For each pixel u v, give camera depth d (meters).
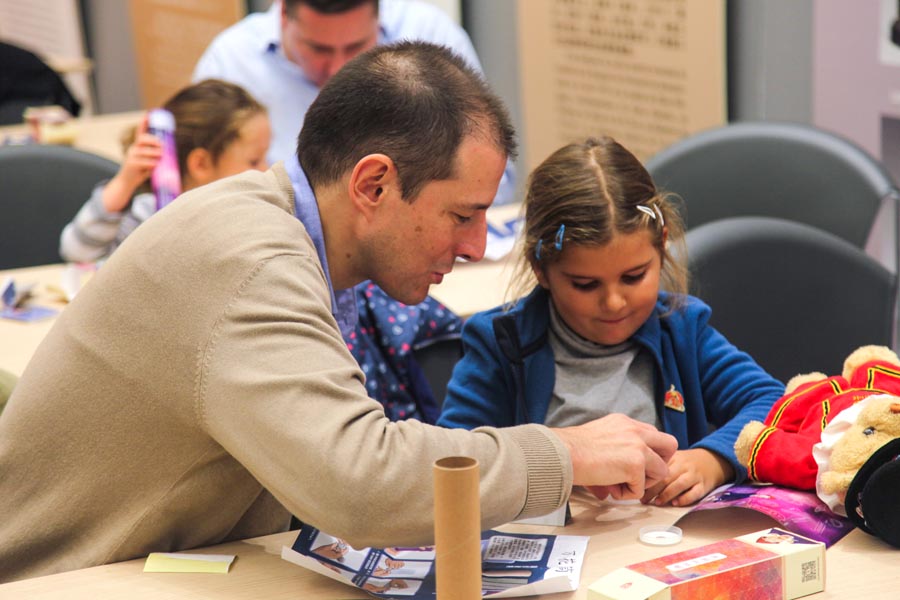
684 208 2.23
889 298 1.89
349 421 1.01
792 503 1.16
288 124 3.10
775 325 1.85
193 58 5.21
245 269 1.05
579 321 1.43
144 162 2.40
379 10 2.88
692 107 3.07
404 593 1.03
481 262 2.38
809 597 1.01
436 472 0.89
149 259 1.10
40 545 1.18
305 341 1.04
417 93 1.12
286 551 1.10
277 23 3.11
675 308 1.52
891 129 2.63
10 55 4.23
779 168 2.19
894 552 1.09
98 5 5.98
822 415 1.21
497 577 1.06
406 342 1.97
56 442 1.16
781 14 2.84
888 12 2.56
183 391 1.07
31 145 2.63
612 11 3.26
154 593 1.06
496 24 3.83
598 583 0.98
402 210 1.14
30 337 2.06
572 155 1.43
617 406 1.44
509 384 1.48
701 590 0.97
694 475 1.27
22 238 2.62
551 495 1.06
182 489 1.14
